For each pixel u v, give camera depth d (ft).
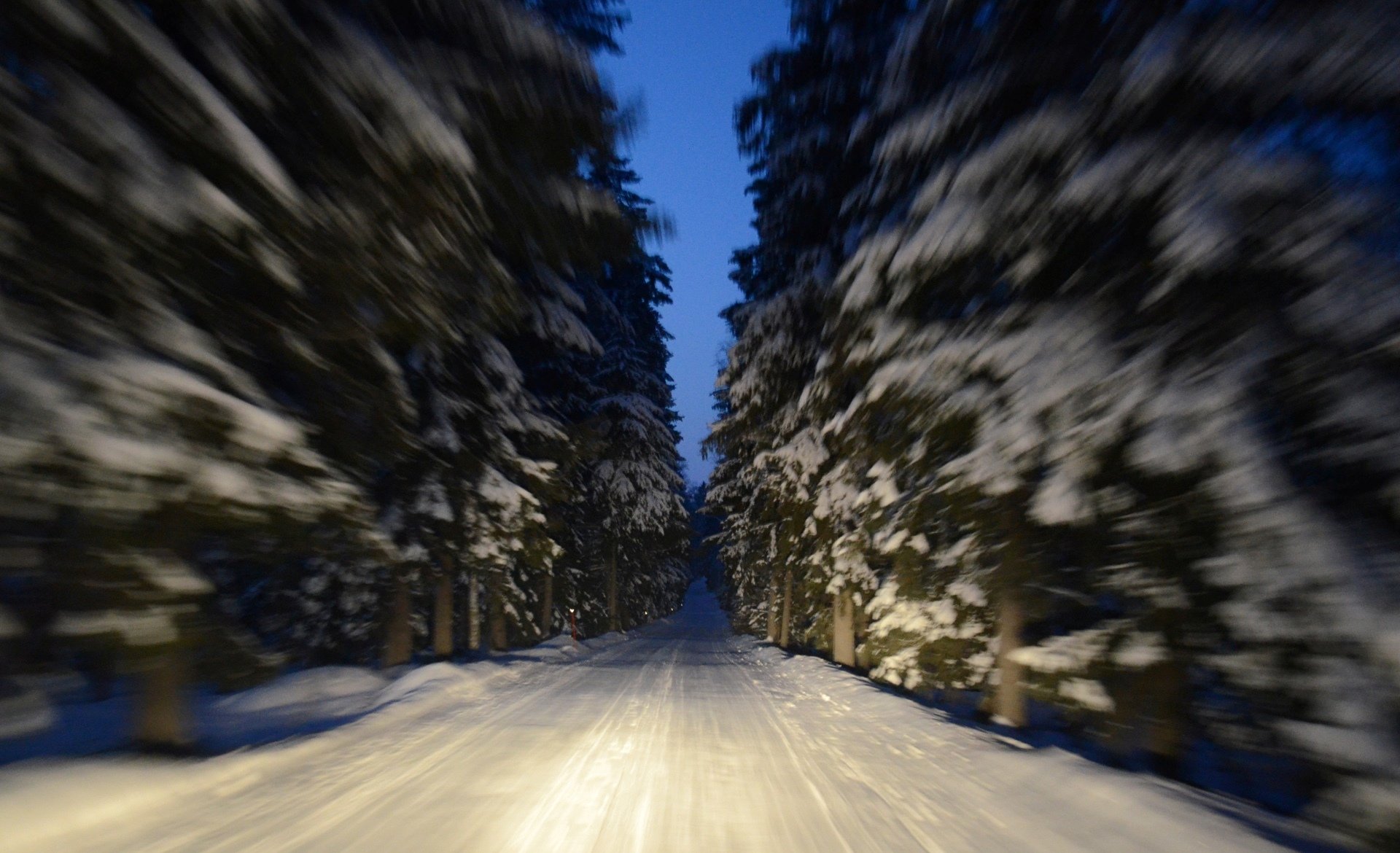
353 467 26.21
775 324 55.52
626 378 113.70
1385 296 15.34
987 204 22.57
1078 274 21.80
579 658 68.80
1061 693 24.76
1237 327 17.80
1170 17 18.88
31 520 14.73
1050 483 20.70
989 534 26.40
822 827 16.62
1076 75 22.58
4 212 14.40
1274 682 16.11
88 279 15.90
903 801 18.94
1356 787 14.01
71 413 14.39
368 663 60.29
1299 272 16.35
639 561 136.98
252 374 22.21
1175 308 18.71
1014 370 22.30
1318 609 14.94
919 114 26.63
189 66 16.03
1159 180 18.30
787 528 61.72
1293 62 16.08
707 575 399.44
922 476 29.19
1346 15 15.60
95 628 15.66
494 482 51.78
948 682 36.14
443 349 29.53
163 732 20.61
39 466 13.91
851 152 39.14
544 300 55.21
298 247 19.54
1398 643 13.76
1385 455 15.20
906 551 34.30
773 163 49.78
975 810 18.12
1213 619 18.34
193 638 17.25
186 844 14.62
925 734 27.86
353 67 19.13
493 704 35.40
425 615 65.05
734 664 62.23
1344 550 15.17
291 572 52.85
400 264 22.15
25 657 15.99
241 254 18.01
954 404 24.43
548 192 26.66
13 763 18.01
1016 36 23.81
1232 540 16.55
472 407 50.42
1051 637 26.96
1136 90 18.30
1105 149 20.22
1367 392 15.58
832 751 25.18
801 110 47.67
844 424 31.48
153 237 16.15
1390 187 16.11
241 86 17.62
